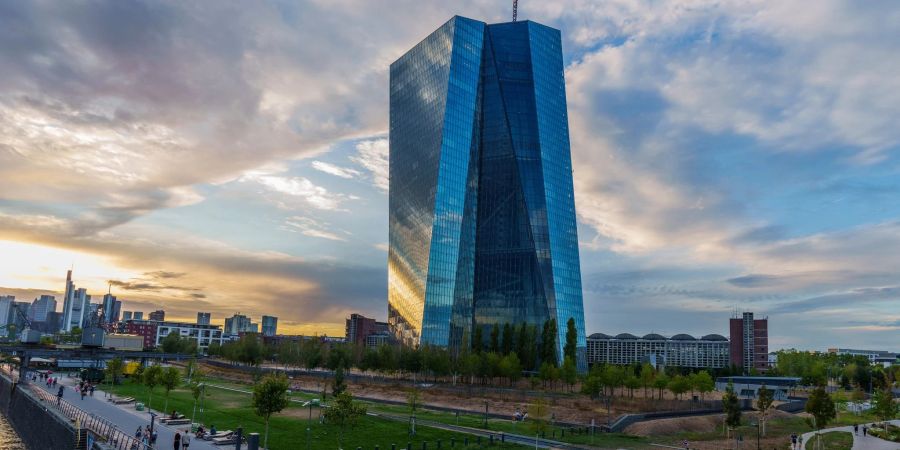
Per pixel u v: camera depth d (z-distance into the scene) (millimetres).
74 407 93125
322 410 92562
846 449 84875
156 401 106375
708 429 100875
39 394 112312
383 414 98312
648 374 127312
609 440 86500
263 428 79625
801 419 120750
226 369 196500
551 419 99875
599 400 116188
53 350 173250
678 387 119562
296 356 183625
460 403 117562
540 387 148625
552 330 168875
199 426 73312
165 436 71438
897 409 122625
